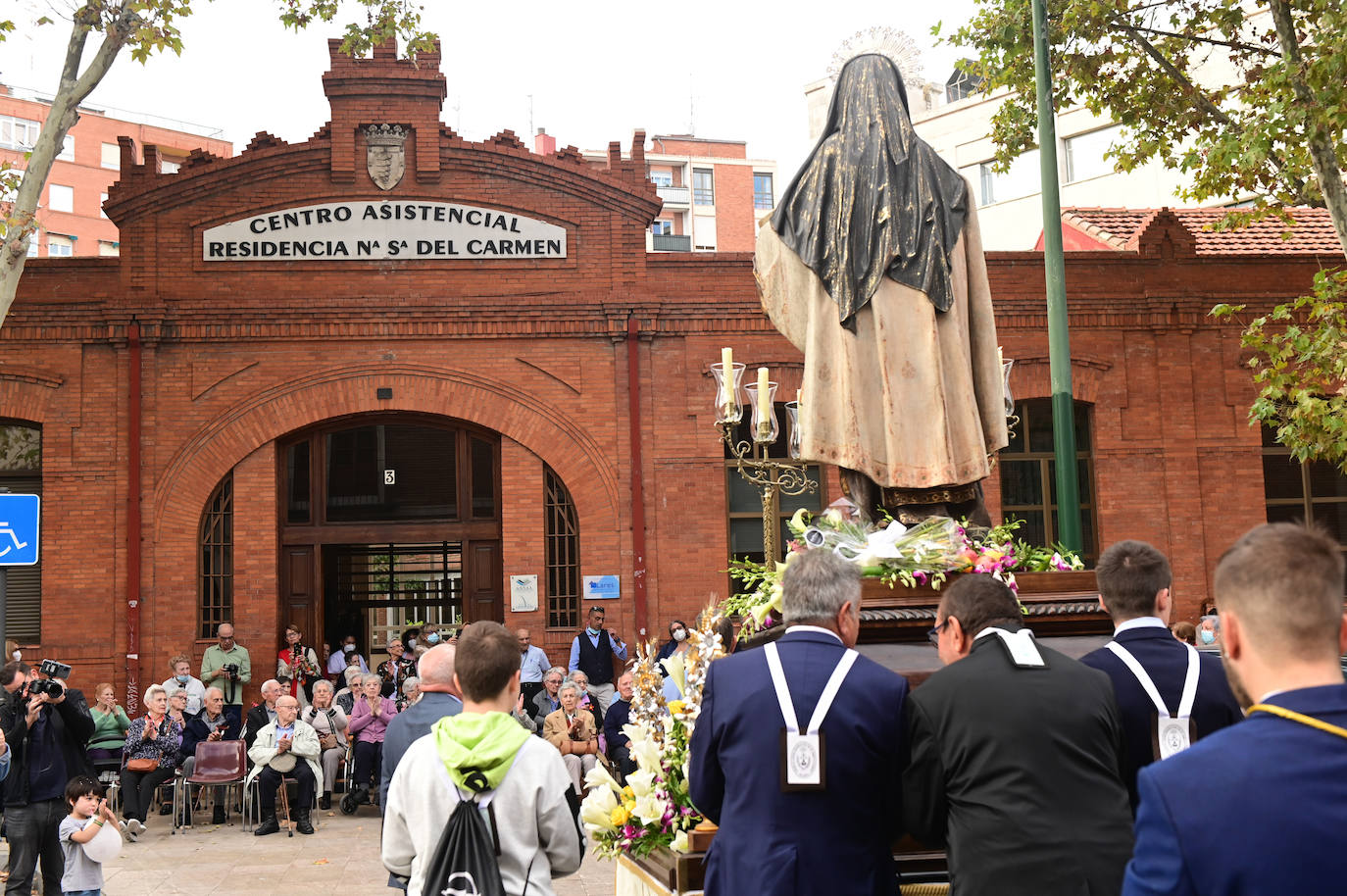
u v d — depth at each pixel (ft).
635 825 17.76
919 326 18.97
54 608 55.67
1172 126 53.62
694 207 226.58
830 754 12.41
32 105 204.54
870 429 19.01
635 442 58.44
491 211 59.16
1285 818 7.30
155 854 39.81
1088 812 11.68
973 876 11.72
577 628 57.98
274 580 57.00
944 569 17.35
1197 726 13.16
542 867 13.26
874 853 12.55
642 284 59.21
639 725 18.69
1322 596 7.84
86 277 57.21
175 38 44.62
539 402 58.59
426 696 19.08
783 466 27.12
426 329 58.39
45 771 32.22
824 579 13.32
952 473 18.72
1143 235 61.93
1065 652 16.53
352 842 41.86
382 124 58.70
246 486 57.36
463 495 59.82
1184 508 60.85
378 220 58.70
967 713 12.12
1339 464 44.80
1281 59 43.39
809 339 19.48
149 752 44.45
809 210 19.74
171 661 52.70
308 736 44.57
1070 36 51.42
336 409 57.82
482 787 13.03
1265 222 72.38
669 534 58.23
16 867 31.83
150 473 56.65
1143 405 61.31
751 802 12.54
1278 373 44.65
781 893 12.09
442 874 12.83
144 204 57.67
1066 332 34.37
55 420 56.65
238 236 58.03
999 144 55.93
